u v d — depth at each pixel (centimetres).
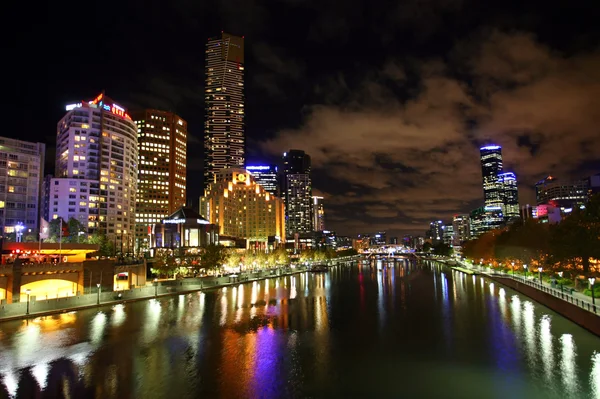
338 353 6112
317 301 11375
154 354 6047
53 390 4703
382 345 6538
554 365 5325
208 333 7344
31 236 16262
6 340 6700
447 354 5966
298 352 6178
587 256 9256
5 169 19075
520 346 6200
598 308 6894
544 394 4466
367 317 8912
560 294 8462
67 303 9106
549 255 11100
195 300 11288
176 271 14738
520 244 14275
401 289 14512
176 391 4675
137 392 4647
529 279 12556
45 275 9700
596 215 9169
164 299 11400
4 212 18862
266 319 8631
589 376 4925
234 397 4516
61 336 6988
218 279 14738
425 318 8712
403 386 4781
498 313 8944
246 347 6438
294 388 4759
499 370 5231
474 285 15262
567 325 7381
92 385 4847
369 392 4628
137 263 13075
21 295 9225
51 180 19925
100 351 6172
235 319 8600
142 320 8369
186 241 19962
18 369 5375
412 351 6175
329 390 4694
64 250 12125
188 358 5869
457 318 8600
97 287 10675
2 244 11162
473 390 4622
